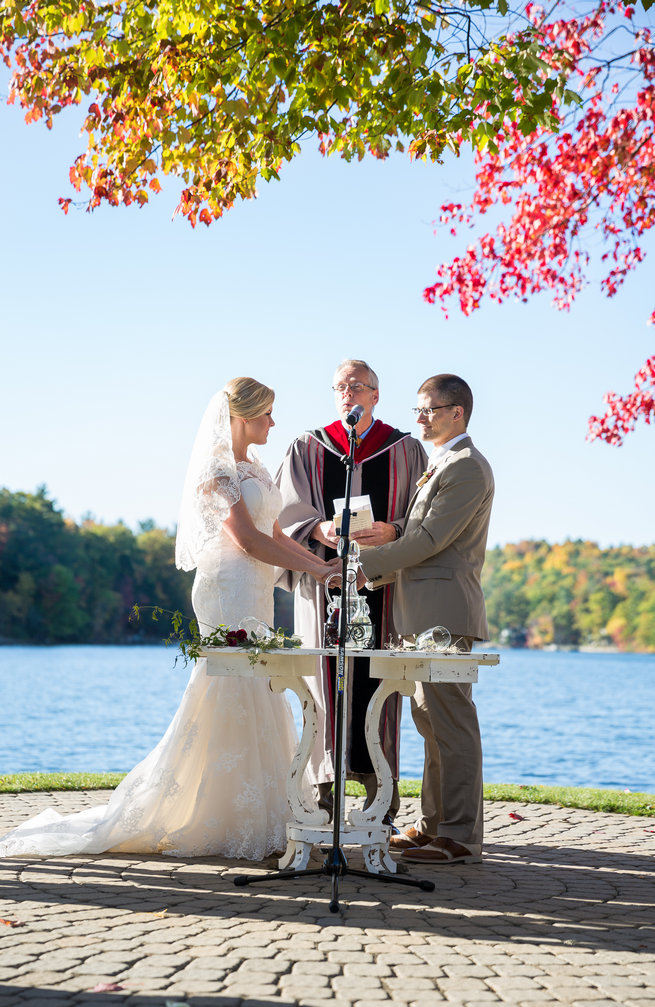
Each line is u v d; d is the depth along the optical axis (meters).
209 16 5.72
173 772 4.64
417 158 6.29
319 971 2.98
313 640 5.28
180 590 107.62
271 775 4.77
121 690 37.06
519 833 5.62
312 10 5.56
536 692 45.44
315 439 5.49
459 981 2.94
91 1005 2.66
